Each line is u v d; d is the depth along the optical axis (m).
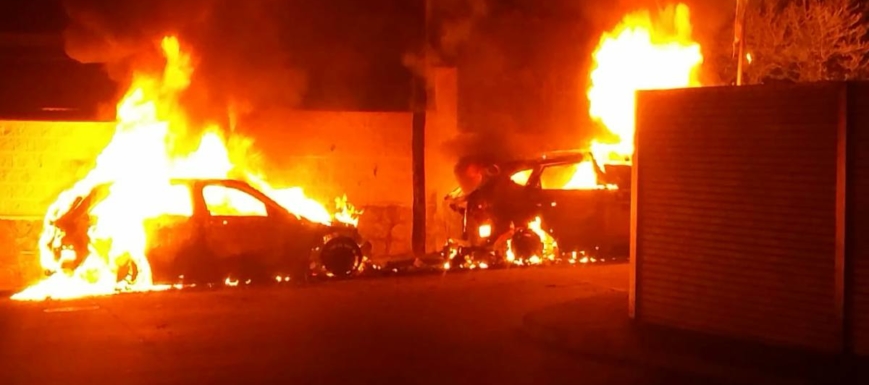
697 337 11.63
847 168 10.46
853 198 10.48
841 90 10.48
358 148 20.22
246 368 10.76
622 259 19.42
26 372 10.55
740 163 11.33
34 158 18.36
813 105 10.73
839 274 10.52
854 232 10.48
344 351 11.62
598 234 19.20
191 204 16.31
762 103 11.13
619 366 10.98
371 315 13.88
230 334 12.57
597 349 11.46
